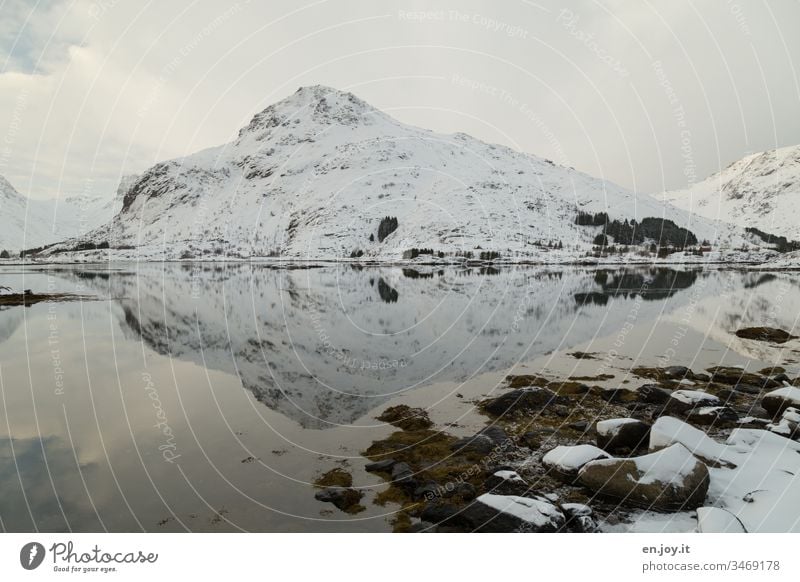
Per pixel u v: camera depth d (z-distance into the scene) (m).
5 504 8.23
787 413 10.48
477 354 19.72
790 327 24.89
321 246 169.62
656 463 7.83
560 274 75.50
